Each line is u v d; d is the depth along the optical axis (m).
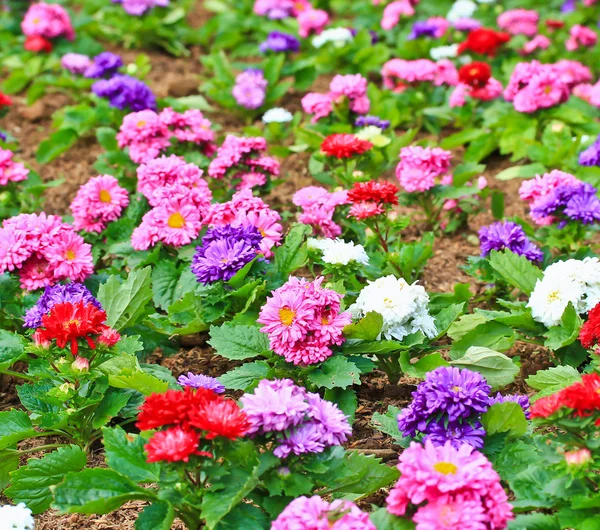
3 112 2.50
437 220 2.31
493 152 2.53
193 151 2.33
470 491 1.66
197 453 1.68
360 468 1.75
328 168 2.43
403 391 1.96
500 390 1.96
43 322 1.80
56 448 1.90
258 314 1.95
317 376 1.85
